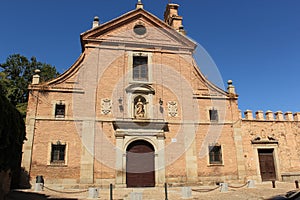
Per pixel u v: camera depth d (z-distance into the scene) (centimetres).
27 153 1850
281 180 2208
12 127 1241
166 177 2002
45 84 2031
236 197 1474
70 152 1916
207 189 1827
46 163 1861
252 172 2170
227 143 2183
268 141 2264
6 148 1219
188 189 1512
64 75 2081
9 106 1195
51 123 1952
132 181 1970
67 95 2038
